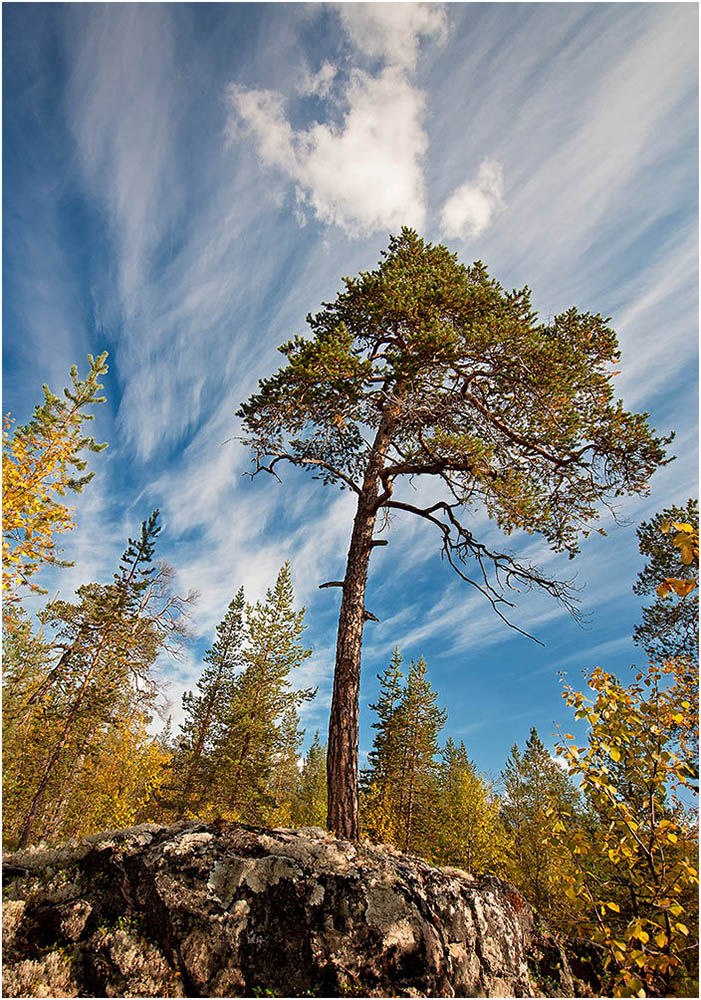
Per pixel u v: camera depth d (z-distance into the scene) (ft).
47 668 77.30
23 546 38.68
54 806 66.90
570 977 21.97
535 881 80.74
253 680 92.43
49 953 16.61
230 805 82.23
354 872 20.06
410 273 37.19
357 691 29.32
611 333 36.63
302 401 32.07
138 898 18.48
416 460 34.09
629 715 17.31
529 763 103.50
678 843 16.07
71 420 57.16
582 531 36.29
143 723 71.56
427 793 104.88
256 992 16.16
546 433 34.53
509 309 36.58
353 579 32.71
